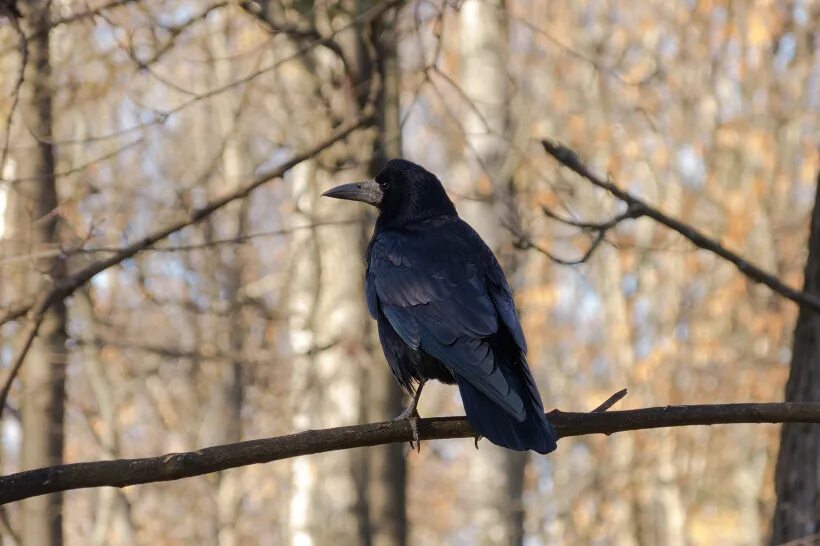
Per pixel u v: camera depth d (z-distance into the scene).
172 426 32.41
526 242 9.91
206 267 21.50
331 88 13.24
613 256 29.81
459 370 7.38
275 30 11.00
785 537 9.09
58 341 11.91
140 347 13.05
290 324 15.71
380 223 9.27
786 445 9.24
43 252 10.12
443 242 8.45
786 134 30.94
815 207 9.60
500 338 7.71
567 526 32.03
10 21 10.02
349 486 14.59
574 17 25.55
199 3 12.22
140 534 32.53
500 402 7.00
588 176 9.80
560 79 24.78
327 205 14.16
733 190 30.17
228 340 20.39
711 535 33.97
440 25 10.62
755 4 29.69
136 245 10.24
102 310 18.14
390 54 12.56
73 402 21.48
